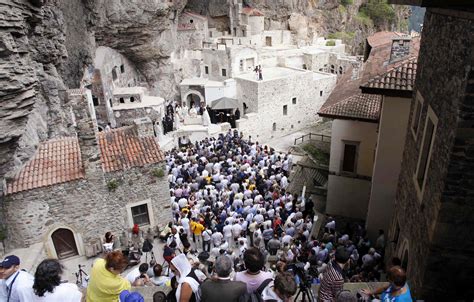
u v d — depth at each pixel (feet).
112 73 118.11
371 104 64.34
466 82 24.70
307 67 161.58
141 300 18.48
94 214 55.11
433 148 31.35
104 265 20.86
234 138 96.89
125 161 56.39
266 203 60.08
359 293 24.52
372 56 77.10
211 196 62.08
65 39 83.30
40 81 66.08
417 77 41.24
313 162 93.76
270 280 19.72
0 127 42.52
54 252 54.13
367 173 66.03
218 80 142.92
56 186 51.26
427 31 38.14
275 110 131.23
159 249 56.80
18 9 45.11
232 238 53.06
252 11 178.91
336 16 204.74
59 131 71.10
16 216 50.14
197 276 21.30
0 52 40.22
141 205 58.65
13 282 19.35
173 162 77.92
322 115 64.49
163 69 137.18
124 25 112.47
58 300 18.08
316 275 33.94
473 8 27.09
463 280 29.04
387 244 48.57
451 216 27.58
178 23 155.94
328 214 70.69
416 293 31.32
